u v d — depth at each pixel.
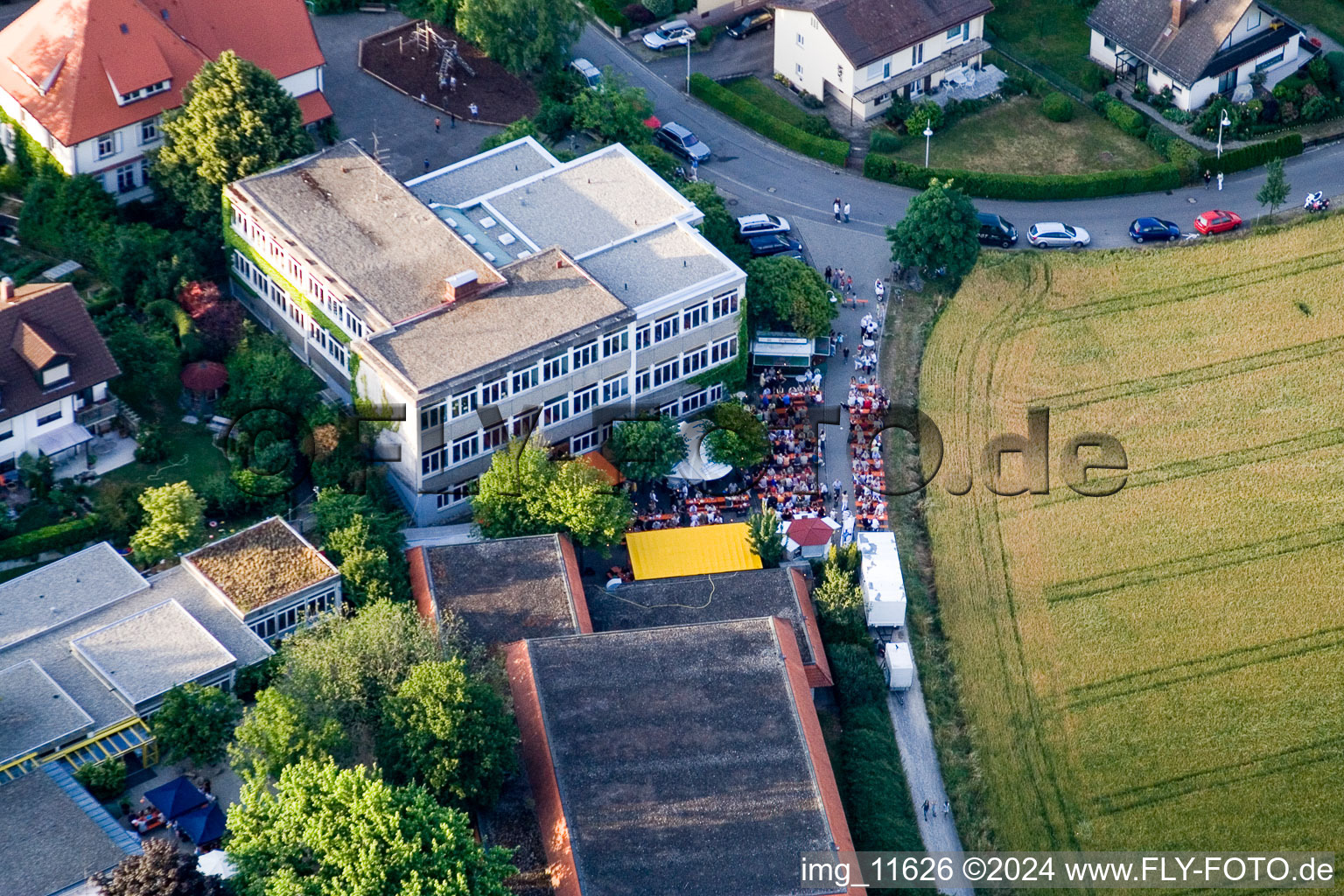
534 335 167.50
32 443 163.25
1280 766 158.25
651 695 147.25
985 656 166.00
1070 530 177.12
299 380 171.25
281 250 175.00
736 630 152.88
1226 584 172.50
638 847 137.12
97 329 169.00
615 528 162.88
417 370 163.00
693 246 180.88
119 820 138.50
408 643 143.12
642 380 176.38
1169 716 161.62
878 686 159.62
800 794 141.50
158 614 149.62
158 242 180.62
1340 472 182.62
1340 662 165.62
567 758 142.25
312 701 139.75
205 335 173.50
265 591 151.50
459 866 126.44
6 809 132.75
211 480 164.00
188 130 181.12
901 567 172.38
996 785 156.25
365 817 127.06
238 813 129.75
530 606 156.50
